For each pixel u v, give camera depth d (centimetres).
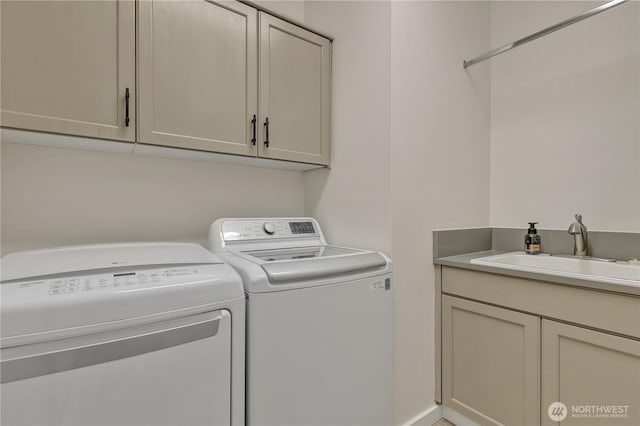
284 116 153
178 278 89
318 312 113
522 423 134
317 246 163
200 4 128
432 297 167
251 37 142
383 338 135
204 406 89
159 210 148
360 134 159
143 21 115
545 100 181
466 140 187
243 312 97
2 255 115
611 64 157
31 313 68
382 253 148
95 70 106
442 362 165
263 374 100
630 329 106
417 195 158
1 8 92
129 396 78
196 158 150
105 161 135
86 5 105
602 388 113
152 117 117
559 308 123
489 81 203
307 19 191
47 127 99
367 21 156
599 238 157
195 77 126
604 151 159
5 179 116
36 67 97
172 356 84
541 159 183
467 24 188
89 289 77
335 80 172
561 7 175
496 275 142
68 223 127
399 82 149
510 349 138
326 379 115
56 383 70
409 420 154
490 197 203
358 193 161
